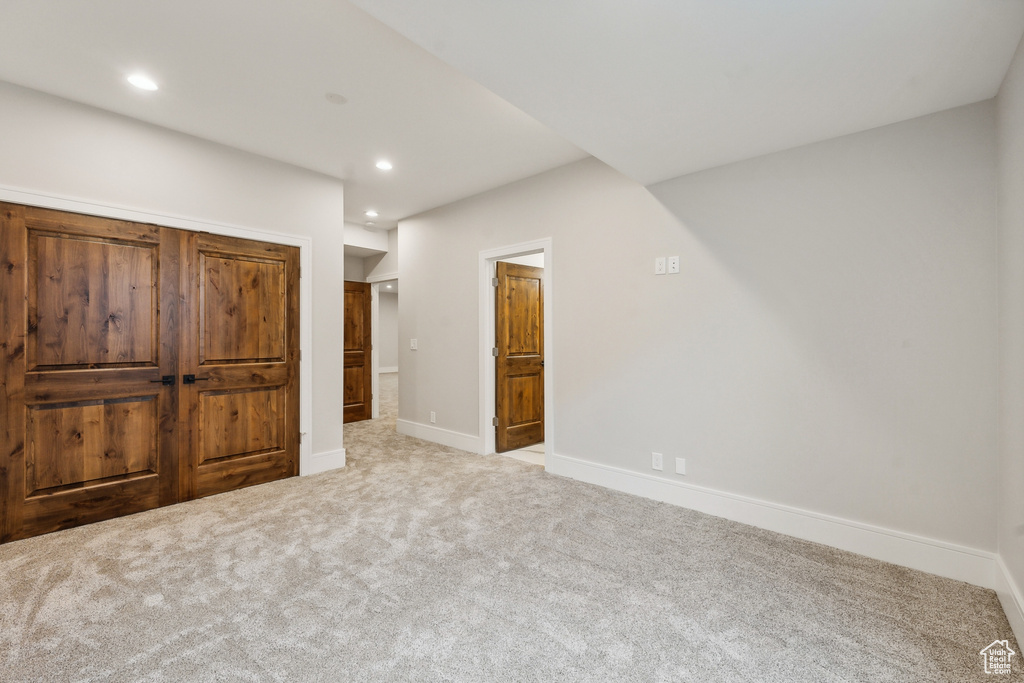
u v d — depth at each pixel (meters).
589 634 1.65
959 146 2.06
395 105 2.64
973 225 2.03
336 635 1.64
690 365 2.89
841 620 1.75
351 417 6.10
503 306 4.30
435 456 4.18
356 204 4.60
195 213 3.06
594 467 3.38
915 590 1.96
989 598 1.90
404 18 1.51
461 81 2.39
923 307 2.15
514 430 4.40
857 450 2.32
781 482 2.55
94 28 1.97
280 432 3.49
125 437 2.81
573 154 3.35
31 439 2.51
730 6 1.43
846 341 2.35
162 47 2.11
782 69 1.78
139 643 1.59
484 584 1.99
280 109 2.69
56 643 1.59
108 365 2.75
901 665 1.50
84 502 2.65
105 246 2.75
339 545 2.36
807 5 1.42
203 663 1.50
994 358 1.99
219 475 3.18
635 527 2.60
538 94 1.98
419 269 4.93
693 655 1.54
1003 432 1.89
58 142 2.56
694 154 2.60
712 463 2.80
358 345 6.23
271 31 1.99
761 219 2.61
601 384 3.34
